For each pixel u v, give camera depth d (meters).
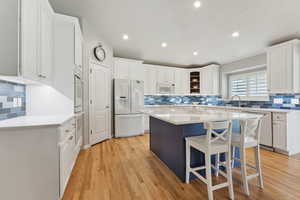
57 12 2.28
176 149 1.99
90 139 3.13
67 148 1.69
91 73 3.15
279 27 2.58
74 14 2.34
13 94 1.79
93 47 3.19
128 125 4.05
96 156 2.63
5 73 1.23
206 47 3.61
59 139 1.42
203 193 1.61
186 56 4.38
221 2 1.94
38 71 1.59
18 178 1.31
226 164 1.55
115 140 3.69
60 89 2.15
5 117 1.64
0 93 1.56
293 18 2.30
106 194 1.59
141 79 4.53
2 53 1.22
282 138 2.77
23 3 1.30
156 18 2.39
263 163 2.35
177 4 2.01
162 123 2.41
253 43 3.32
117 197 1.54
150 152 2.86
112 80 4.00
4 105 1.63
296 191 1.63
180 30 2.78
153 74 4.98
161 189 1.68
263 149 3.05
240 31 2.76
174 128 2.04
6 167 1.28
